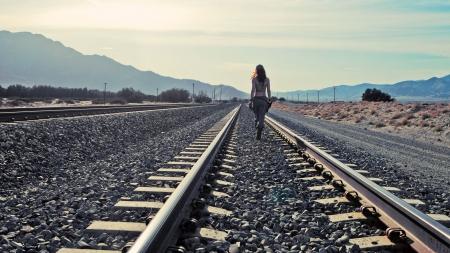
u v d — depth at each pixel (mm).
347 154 11812
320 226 4711
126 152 12234
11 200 5902
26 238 4191
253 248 3953
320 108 62062
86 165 10023
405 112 34625
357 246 3918
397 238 4000
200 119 32156
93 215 4977
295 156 10547
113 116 20672
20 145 10070
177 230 4078
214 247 3852
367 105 48938
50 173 8742
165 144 13953
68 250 3678
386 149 15391
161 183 6762
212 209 5129
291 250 3908
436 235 3416
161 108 42656
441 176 9344
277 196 6191
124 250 3240
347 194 5691
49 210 5340
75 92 116438
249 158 10312
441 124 25891
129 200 5598
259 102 13898
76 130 14180
